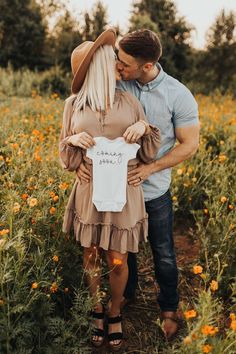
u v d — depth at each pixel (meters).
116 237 2.34
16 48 20.95
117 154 2.19
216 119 6.52
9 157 3.81
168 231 2.60
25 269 2.52
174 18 19.27
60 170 3.33
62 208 2.84
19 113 7.28
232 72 19.92
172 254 2.66
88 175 2.29
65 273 2.73
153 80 2.28
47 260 2.64
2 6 20.86
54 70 15.96
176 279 2.72
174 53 19.12
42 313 2.38
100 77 2.15
